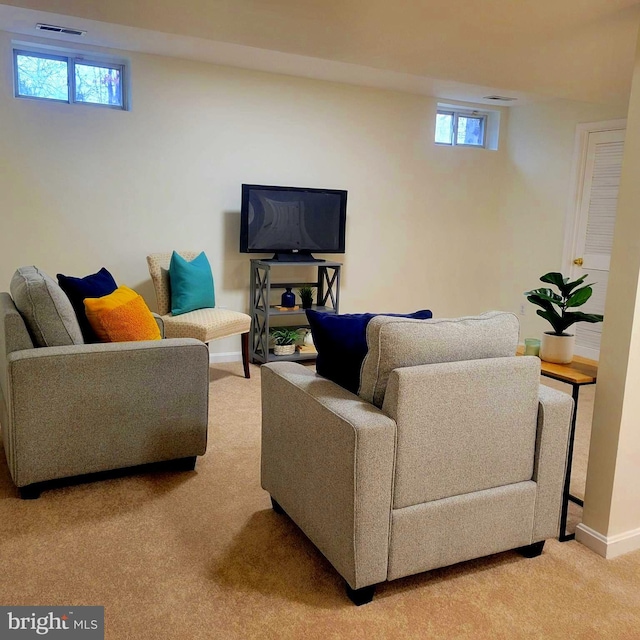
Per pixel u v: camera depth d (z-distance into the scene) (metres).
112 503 2.55
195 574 2.07
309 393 2.07
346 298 5.35
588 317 2.37
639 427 2.22
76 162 4.21
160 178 4.48
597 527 2.28
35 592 1.94
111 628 1.79
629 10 2.03
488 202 5.85
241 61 4.41
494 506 2.07
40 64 4.11
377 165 5.26
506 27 2.24
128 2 2.14
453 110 5.70
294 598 1.96
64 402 2.53
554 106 5.32
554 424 2.13
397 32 2.36
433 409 1.90
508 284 5.89
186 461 2.90
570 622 1.88
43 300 2.56
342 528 1.90
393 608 1.92
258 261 4.71
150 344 2.70
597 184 5.05
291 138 4.88
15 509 2.47
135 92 4.29
